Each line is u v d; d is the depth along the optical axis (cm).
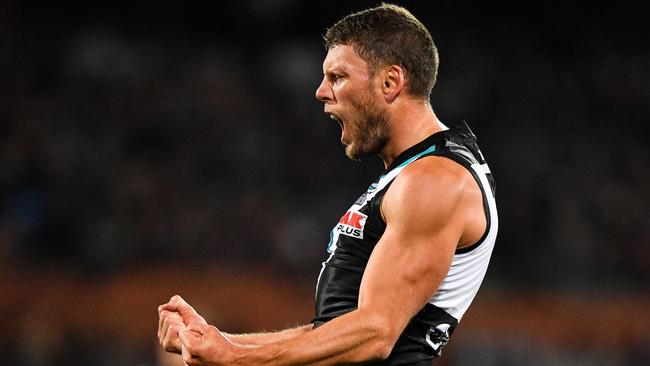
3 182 3956
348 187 4531
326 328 827
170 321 895
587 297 3753
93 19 5209
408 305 830
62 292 3419
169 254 3822
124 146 4444
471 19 5869
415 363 891
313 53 5406
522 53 5675
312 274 3847
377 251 848
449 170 871
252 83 5178
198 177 4403
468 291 912
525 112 5303
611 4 5872
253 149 4641
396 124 923
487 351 3475
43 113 4484
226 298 3569
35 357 3238
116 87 4778
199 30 5519
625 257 4281
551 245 4266
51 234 3741
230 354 835
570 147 5091
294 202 4341
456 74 5422
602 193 4725
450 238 851
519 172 4812
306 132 4856
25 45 4875
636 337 3678
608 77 5616
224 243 3959
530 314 3666
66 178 4081
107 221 3853
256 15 5594
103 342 3366
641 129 5331
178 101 4822
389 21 929
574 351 3612
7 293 3362
